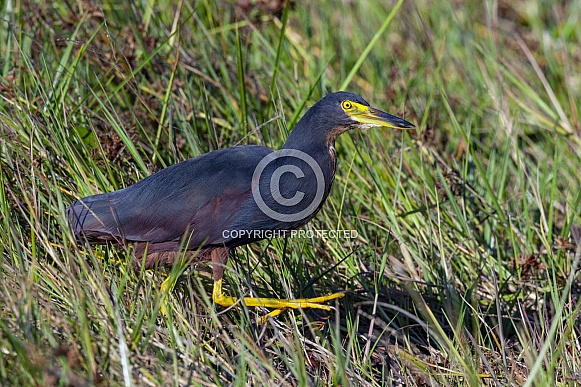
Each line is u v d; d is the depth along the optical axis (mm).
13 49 12117
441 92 12570
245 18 13242
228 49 13602
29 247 9242
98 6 12562
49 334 7574
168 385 7688
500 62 14922
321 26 14891
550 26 17797
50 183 9789
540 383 8094
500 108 13328
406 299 10438
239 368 8039
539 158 13281
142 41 12461
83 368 7637
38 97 11117
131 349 7852
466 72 15320
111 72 12227
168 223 9375
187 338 8227
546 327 9656
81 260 8438
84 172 10047
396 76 14531
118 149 10727
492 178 12570
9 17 12430
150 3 12953
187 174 9508
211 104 12484
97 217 9055
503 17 19172
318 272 10492
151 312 8633
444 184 11266
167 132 11656
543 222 11609
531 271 10867
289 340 8938
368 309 10219
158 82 12086
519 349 10125
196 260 9648
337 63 14844
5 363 7500
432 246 11055
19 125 10523
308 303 9273
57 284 8641
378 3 16734
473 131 13875
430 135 12398
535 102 14969
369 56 14922
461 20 16781
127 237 9383
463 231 11367
